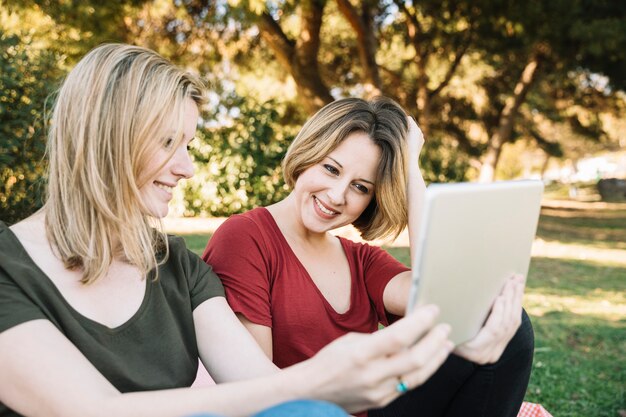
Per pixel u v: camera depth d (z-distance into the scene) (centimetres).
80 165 120
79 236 120
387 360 92
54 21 856
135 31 997
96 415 101
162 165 128
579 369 379
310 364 97
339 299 179
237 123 946
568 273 782
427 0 1125
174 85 127
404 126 177
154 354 129
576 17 1091
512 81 1695
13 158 580
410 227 177
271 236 173
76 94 122
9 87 588
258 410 99
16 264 113
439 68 1639
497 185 114
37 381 104
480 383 146
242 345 139
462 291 111
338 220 175
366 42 1006
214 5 869
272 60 1341
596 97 1766
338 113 172
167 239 142
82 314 120
